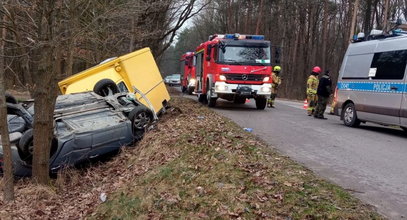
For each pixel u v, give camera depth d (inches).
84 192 291.7
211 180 225.9
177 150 297.3
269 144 323.6
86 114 353.7
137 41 752.3
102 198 262.2
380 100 410.9
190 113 473.4
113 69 425.4
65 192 295.3
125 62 426.9
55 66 291.1
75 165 338.6
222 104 701.9
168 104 554.6
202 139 310.7
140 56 453.1
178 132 346.6
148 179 259.4
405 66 383.2
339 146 327.9
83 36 482.9
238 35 590.6
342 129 430.9
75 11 398.3
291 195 191.3
